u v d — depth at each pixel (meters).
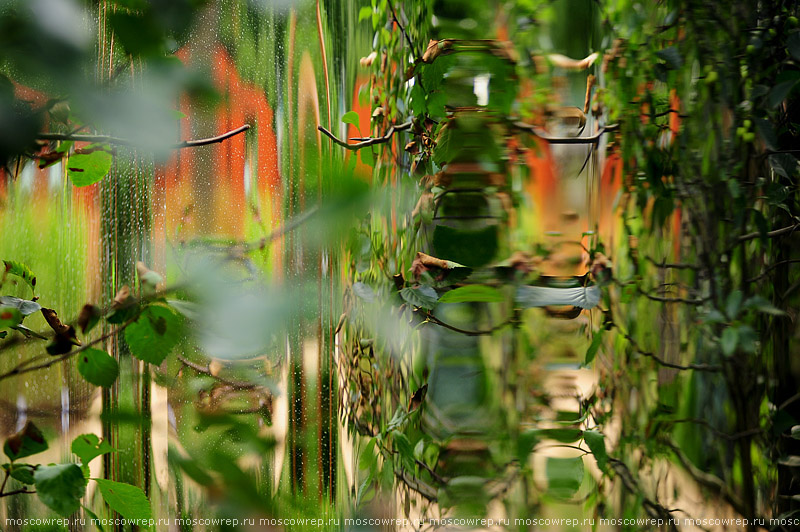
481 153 2.46
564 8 2.64
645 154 2.41
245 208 2.88
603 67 2.64
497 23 2.57
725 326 2.24
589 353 2.35
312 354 2.67
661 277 2.49
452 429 2.72
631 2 2.51
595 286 2.34
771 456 2.25
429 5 2.60
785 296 2.28
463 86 2.45
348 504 2.56
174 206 2.60
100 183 2.55
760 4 2.19
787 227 2.11
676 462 2.43
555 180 2.63
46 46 0.34
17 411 1.98
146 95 0.35
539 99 2.60
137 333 0.84
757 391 2.25
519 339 2.74
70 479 0.93
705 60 2.27
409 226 2.56
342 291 2.78
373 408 2.83
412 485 2.60
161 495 1.69
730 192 2.15
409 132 2.63
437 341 2.78
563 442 2.27
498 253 2.52
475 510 2.53
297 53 3.05
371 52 3.11
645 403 2.53
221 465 0.37
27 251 2.78
